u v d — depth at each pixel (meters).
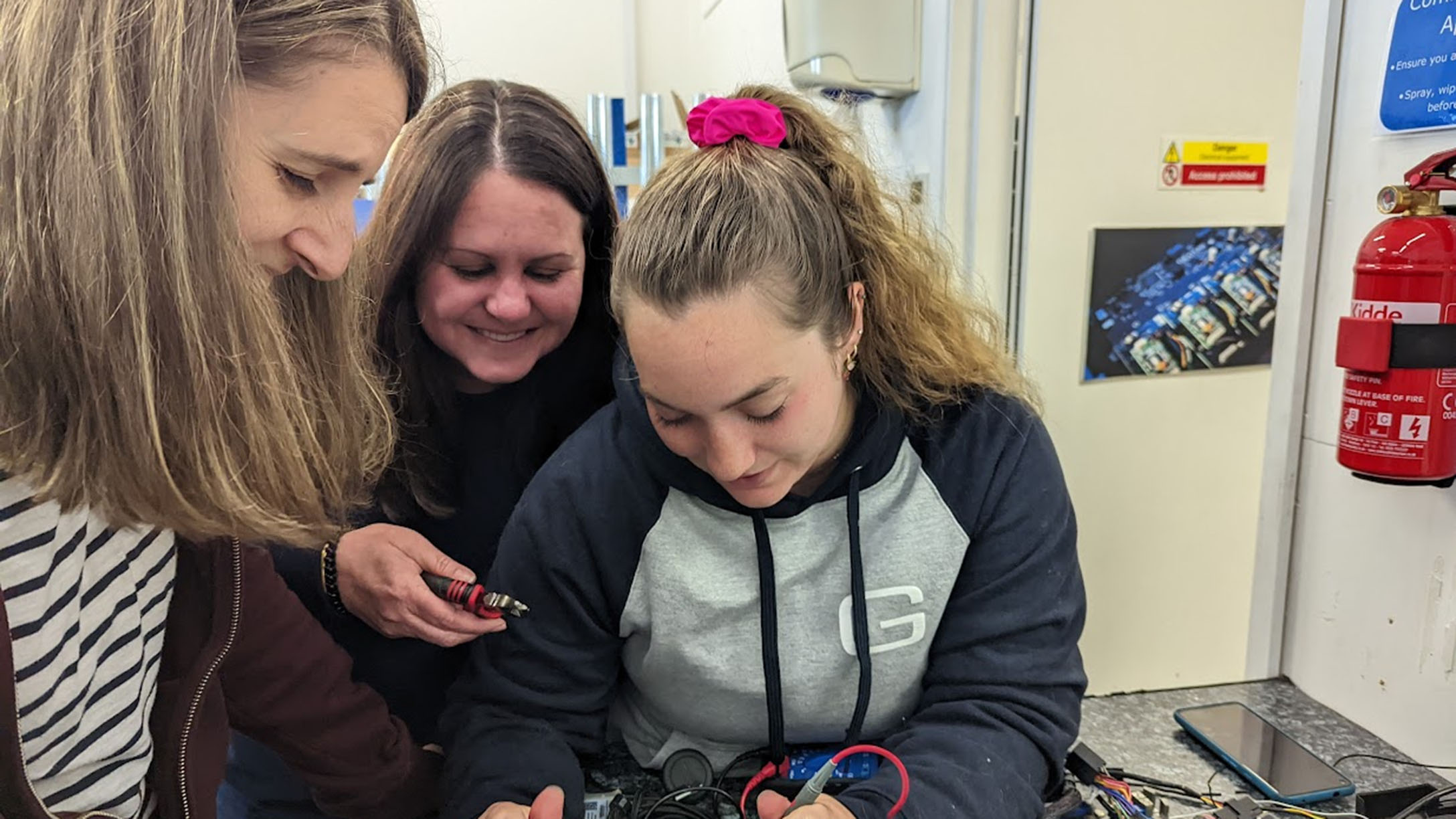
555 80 3.13
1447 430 0.92
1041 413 0.98
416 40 0.59
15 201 0.45
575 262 0.99
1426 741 1.00
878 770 0.83
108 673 0.63
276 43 0.50
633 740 0.98
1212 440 1.76
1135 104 1.56
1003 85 1.51
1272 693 1.16
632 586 0.87
